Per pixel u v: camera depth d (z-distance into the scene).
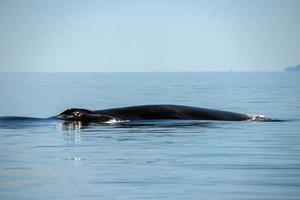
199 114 107.38
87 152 70.56
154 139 82.25
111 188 49.75
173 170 57.91
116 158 65.75
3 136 86.44
